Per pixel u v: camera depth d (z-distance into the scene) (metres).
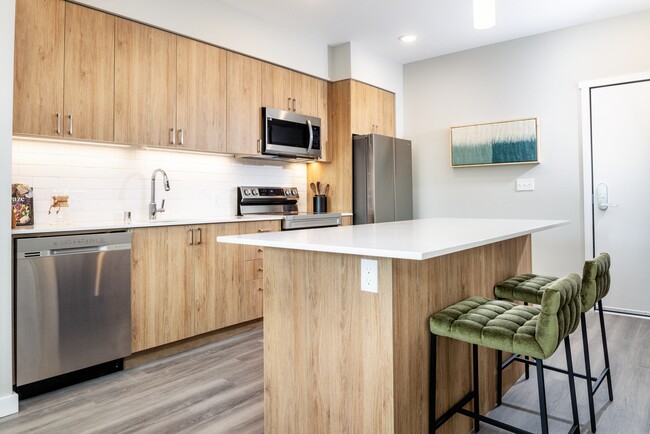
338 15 3.81
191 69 3.34
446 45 4.58
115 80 2.89
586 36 3.99
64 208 2.95
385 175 4.54
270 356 1.89
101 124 2.82
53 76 2.61
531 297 2.17
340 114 4.55
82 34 2.74
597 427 2.00
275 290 1.86
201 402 2.27
